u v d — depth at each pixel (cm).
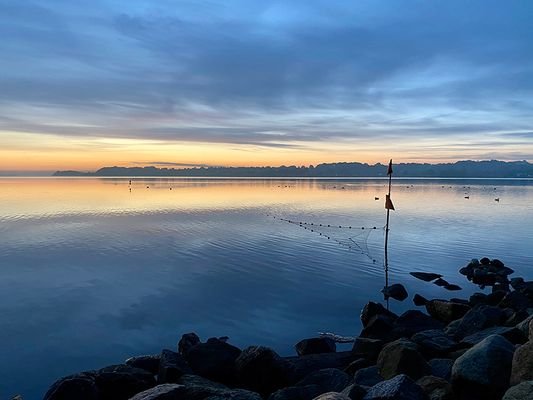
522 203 8781
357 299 2300
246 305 2148
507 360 889
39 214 6181
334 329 1862
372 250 3638
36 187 16850
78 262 3055
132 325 1861
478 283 2708
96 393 1046
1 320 1897
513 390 714
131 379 1107
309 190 15038
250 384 1192
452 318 1873
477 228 5000
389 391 795
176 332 1792
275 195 11694
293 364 1277
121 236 4225
